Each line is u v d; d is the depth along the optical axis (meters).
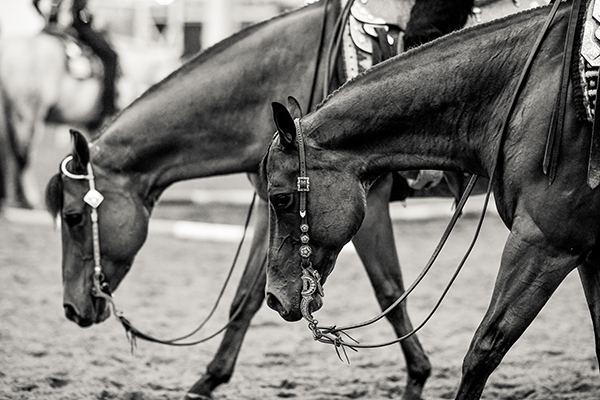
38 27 27.53
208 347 8.74
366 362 8.11
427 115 5.16
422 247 13.59
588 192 4.75
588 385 7.19
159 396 7.21
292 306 5.13
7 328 9.27
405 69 5.20
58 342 8.79
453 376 7.65
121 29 30.22
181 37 31.98
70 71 17.19
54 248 13.64
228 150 6.87
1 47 16.95
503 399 7.03
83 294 6.94
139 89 22.61
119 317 7.04
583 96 4.74
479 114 5.12
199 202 18.48
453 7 6.34
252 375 7.80
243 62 6.79
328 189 5.12
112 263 6.96
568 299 10.42
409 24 6.44
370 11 6.61
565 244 4.81
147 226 7.04
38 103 16.94
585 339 8.71
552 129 4.79
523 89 4.96
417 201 18.30
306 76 6.69
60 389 7.35
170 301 10.63
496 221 15.85
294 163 5.11
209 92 6.81
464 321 9.47
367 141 5.21
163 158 6.94
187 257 13.22
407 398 6.95
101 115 17.77
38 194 18.59
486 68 5.08
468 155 5.20
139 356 8.38
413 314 9.80
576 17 4.86
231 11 32.81
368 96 5.19
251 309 7.18
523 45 5.05
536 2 6.86
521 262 4.85
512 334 4.87
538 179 4.83
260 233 7.20
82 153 6.82
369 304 10.37
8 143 17.14
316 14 6.78
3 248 13.52
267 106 6.76
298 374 7.79
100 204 6.90
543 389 7.18
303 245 5.09
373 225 6.64
